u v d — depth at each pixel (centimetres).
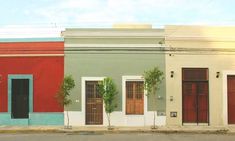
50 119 2797
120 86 2794
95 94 2805
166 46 2784
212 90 2788
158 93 2783
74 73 2798
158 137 2211
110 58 2797
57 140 2059
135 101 2791
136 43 2791
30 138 2161
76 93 2798
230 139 2130
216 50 2789
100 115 2797
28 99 2823
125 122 2773
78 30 2798
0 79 2830
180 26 2791
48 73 2812
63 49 2802
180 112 2783
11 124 2806
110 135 2328
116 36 2795
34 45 2819
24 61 2825
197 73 2802
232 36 2795
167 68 2788
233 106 2797
